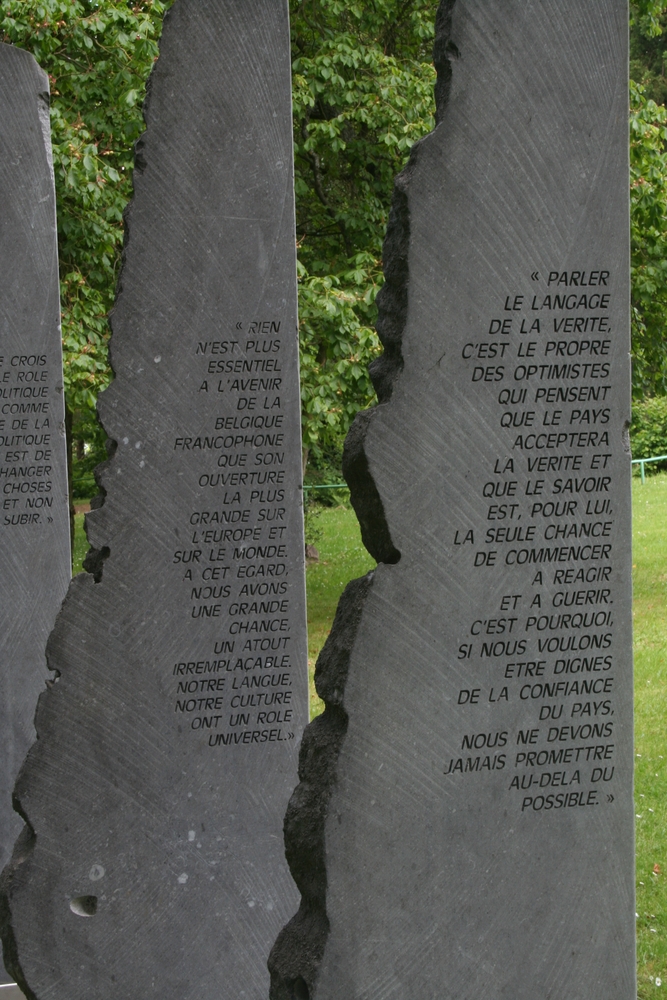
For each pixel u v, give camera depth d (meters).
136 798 5.00
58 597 6.12
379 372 3.63
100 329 10.37
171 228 4.86
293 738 5.16
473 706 3.67
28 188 5.93
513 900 3.75
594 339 3.69
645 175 11.11
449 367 3.57
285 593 5.11
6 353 5.96
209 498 4.99
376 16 11.64
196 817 5.07
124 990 5.02
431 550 3.60
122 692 4.97
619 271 3.69
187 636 5.02
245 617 5.07
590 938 3.84
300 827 3.60
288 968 3.61
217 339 4.95
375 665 3.57
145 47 9.91
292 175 4.96
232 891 5.13
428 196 3.51
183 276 4.89
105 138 10.55
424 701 3.62
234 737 5.10
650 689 9.14
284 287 4.99
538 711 3.73
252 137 4.90
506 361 3.62
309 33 11.91
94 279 10.62
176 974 5.08
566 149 3.60
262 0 4.84
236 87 4.86
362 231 11.83
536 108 3.56
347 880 3.57
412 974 3.66
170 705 5.02
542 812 3.77
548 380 3.65
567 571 3.72
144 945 5.04
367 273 10.86
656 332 11.92
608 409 3.72
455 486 3.60
